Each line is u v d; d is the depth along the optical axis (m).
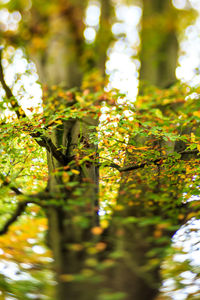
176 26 6.86
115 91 4.25
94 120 4.61
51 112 4.38
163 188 3.85
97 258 2.80
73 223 2.98
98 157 4.28
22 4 5.31
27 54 5.65
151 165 4.38
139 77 6.26
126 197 3.70
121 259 2.78
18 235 4.09
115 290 2.51
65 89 4.59
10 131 4.05
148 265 2.78
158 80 5.50
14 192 3.73
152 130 3.93
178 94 4.04
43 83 5.21
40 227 4.00
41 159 5.81
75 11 5.46
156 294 2.99
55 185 3.56
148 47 6.27
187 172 4.28
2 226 3.75
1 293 3.77
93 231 2.67
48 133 4.21
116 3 8.41
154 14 6.87
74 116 3.86
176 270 3.93
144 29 6.83
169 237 3.76
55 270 2.79
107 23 7.15
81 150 3.96
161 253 2.93
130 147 4.33
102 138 4.28
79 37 5.71
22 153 4.90
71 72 4.91
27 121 4.04
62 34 5.38
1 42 4.80
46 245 3.50
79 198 2.92
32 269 3.94
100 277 2.54
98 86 4.64
